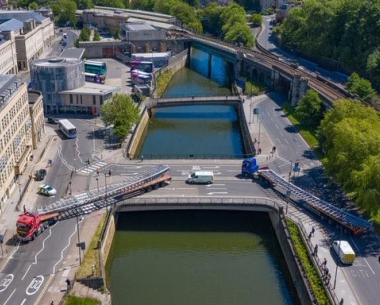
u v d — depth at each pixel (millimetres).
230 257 154875
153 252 157250
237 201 168250
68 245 146375
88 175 188875
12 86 186250
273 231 167000
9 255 141875
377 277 133750
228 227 168750
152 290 138500
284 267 149750
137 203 167750
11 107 177875
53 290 128375
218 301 134375
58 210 158250
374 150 162000
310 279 130750
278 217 162250
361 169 157500
